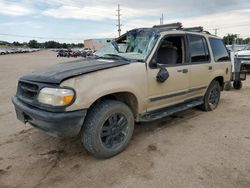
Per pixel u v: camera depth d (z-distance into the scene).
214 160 3.37
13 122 5.08
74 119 3.00
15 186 2.87
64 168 3.24
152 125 4.78
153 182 2.89
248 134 4.29
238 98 7.13
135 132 4.42
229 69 5.98
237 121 4.99
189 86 4.67
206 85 5.21
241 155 3.50
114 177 3.02
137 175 3.04
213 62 5.30
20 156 3.58
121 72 3.46
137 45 4.18
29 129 4.64
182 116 5.33
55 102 2.96
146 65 3.79
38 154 3.64
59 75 3.12
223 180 2.91
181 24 4.68
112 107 3.38
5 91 8.62
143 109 3.90
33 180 2.98
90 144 3.29
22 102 3.45
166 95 4.19
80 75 3.10
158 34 4.05
